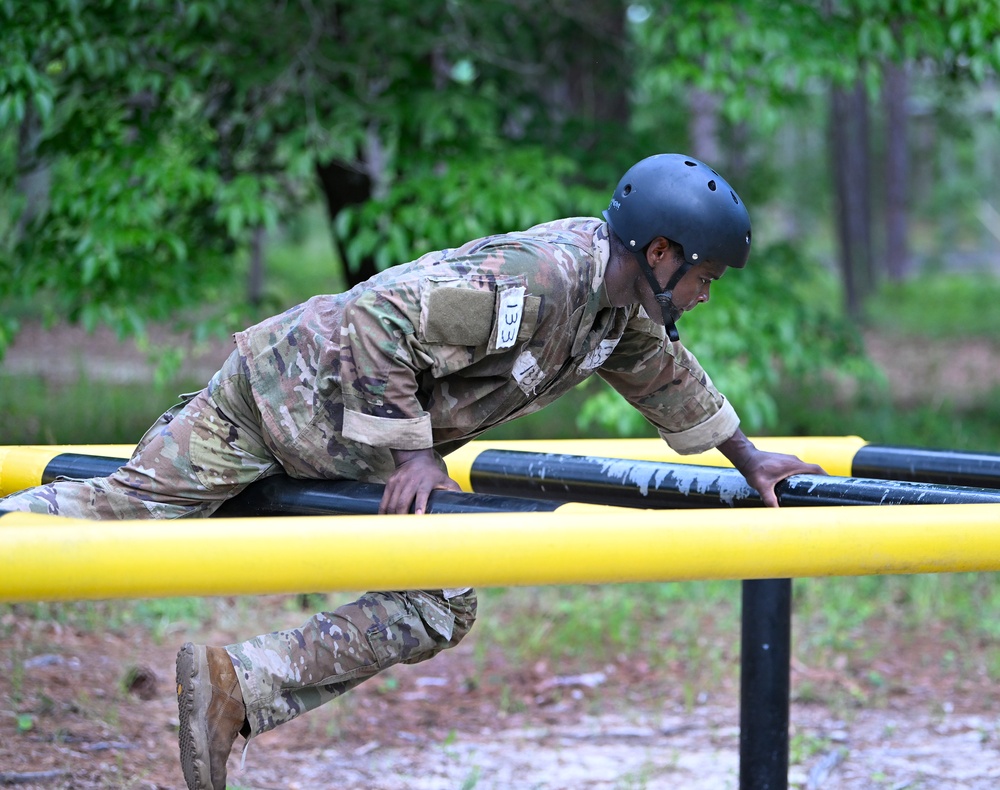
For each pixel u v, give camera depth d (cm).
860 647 1252
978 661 1220
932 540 495
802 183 6066
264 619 1263
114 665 1088
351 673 550
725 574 479
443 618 571
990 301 4881
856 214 4559
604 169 1647
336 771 924
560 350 538
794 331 1652
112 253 1329
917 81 3167
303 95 1510
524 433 1914
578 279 521
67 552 432
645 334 597
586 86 1948
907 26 1488
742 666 769
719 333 1498
